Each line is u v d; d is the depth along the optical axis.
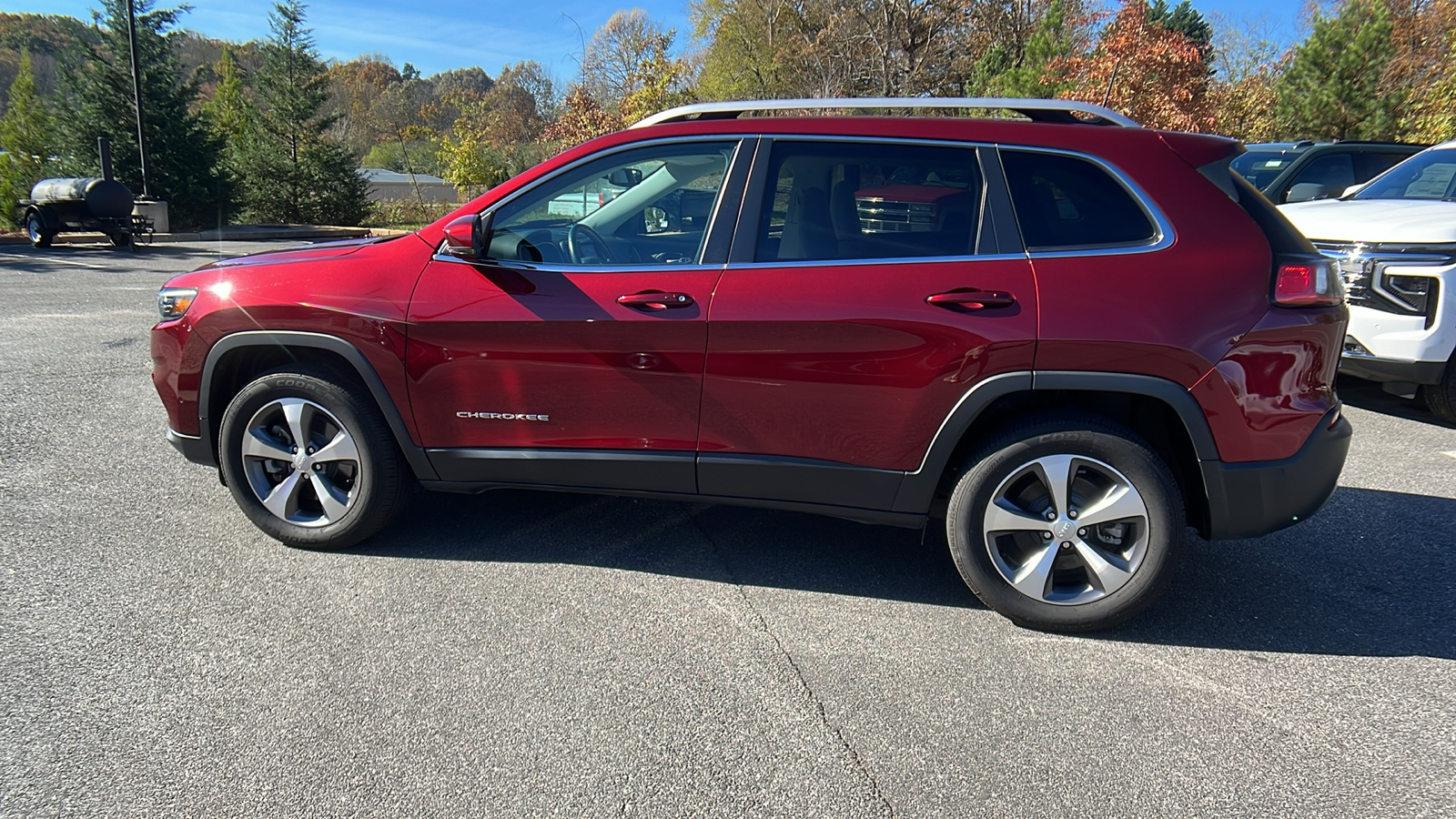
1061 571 3.30
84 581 3.52
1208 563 3.89
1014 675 3.00
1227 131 26.36
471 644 3.12
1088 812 2.35
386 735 2.61
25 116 22.31
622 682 2.91
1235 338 3.01
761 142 3.38
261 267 3.75
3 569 3.61
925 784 2.45
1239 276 3.04
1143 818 2.33
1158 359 3.01
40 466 4.84
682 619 3.33
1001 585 3.27
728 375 3.30
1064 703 2.84
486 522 4.19
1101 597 3.20
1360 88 22.84
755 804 2.36
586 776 2.46
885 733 2.67
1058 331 3.04
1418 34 24.20
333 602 3.39
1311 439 3.10
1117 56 22.53
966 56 35.12
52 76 34.09
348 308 3.53
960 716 2.76
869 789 2.42
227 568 3.66
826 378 3.23
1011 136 3.23
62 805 2.30
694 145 3.45
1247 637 3.27
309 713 2.71
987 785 2.45
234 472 3.81
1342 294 3.22
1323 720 2.76
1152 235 3.10
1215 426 3.05
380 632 3.18
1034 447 3.15
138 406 6.08
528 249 3.48
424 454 3.63
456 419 3.57
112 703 2.73
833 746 2.60
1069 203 3.16
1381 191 7.39
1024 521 3.22
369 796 2.36
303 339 3.60
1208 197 3.13
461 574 3.66
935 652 3.14
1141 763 2.55
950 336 3.10
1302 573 3.80
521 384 3.47
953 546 3.30
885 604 3.49
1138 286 3.04
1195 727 2.72
